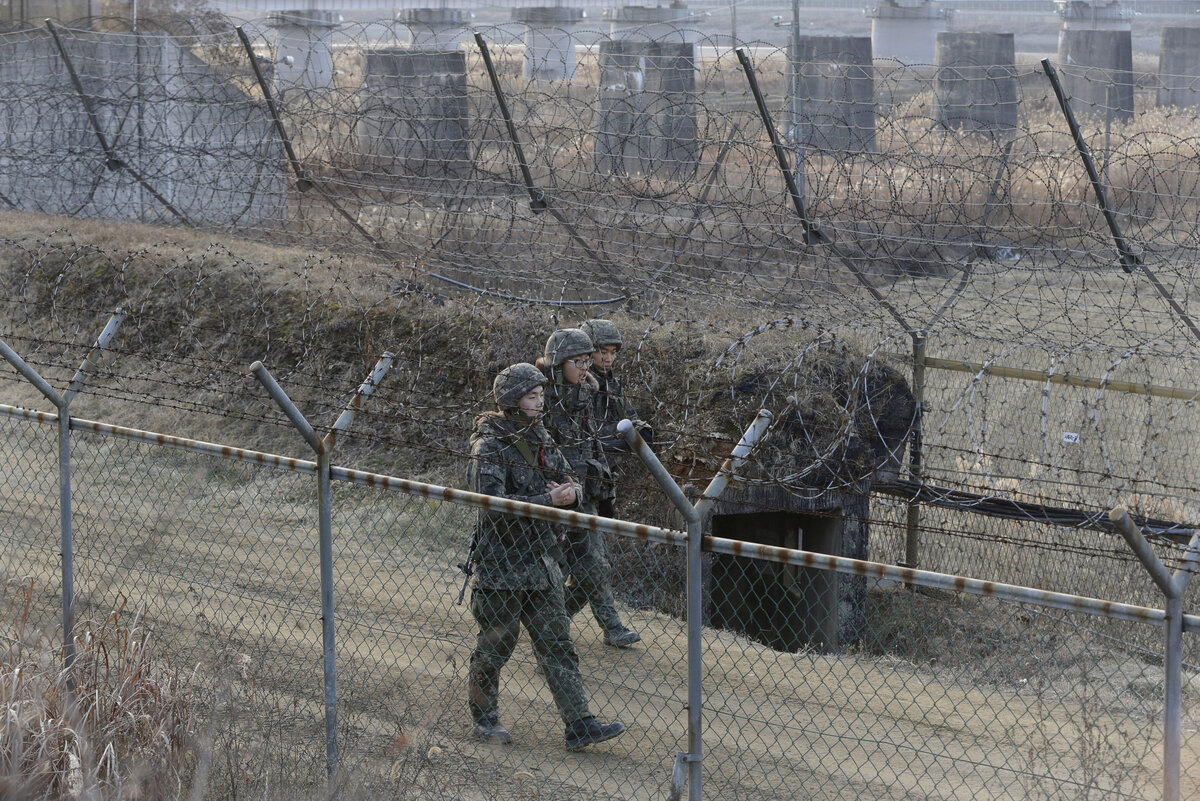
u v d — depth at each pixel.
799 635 12.80
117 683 7.04
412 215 17.62
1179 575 4.92
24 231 19.75
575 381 9.23
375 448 14.10
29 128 22.73
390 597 10.65
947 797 7.09
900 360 13.04
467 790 7.11
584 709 7.77
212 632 9.26
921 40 43.28
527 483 7.86
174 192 21.17
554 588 7.85
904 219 13.91
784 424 12.01
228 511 13.10
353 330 15.32
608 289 15.38
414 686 8.56
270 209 19.23
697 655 5.91
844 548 12.45
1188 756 7.35
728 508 11.71
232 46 21.12
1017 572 11.86
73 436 15.29
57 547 11.45
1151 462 10.92
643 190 15.03
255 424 14.76
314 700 8.09
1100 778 6.81
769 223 14.35
